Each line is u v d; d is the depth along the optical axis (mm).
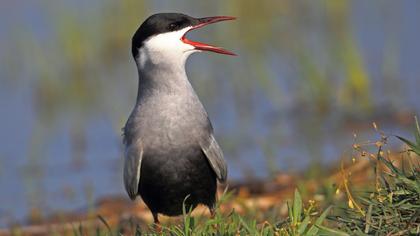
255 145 14648
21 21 20656
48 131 16266
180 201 8672
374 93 16656
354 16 20719
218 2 20938
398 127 14898
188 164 8492
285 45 19203
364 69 17031
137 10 20422
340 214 8438
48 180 13914
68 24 19422
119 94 18078
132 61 19750
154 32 8766
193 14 20875
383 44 18922
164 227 7918
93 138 15781
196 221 8250
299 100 16609
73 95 18156
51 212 12508
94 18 20297
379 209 7297
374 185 8078
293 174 12648
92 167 14398
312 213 7793
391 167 7441
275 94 17000
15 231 11211
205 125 8555
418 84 16828
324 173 12297
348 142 14391
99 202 12547
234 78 17766
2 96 18141
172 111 8492
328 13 20219
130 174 8539
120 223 10680
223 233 7496
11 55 19375
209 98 17250
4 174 14234
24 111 17406
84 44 19406
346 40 17859
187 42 8789
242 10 20531
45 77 18312
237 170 13586
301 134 14961
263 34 19812
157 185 8547
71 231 11023
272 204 10609
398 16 20516
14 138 15930
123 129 8789
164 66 8695
